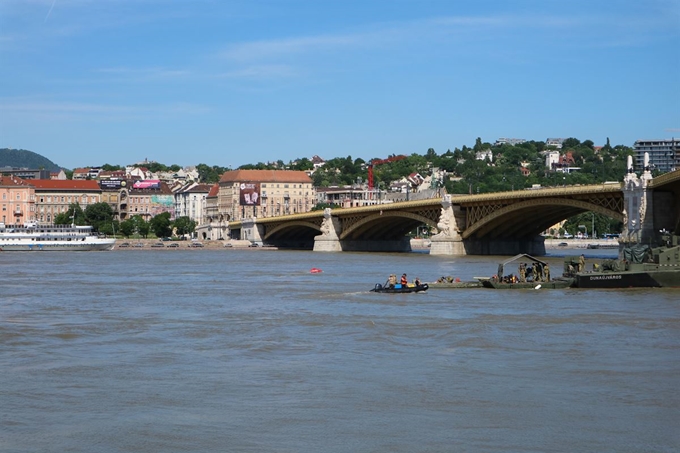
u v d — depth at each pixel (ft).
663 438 144.25
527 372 189.16
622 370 190.80
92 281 453.99
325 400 166.81
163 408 162.09
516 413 157.89
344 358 206.39
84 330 254.88
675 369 191.72
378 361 202.28
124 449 139.54
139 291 385.91
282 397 169.27
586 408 160.97
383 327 254.06
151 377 187.01
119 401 167.12
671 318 268.62
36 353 216.95
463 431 147.84
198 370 193.98
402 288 356.18
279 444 141.59
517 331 244.42
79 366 199.41
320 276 487.20
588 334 238.68
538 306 302.04
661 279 361.92
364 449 139.03
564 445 140.87
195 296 358.43
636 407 161.58
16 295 366.43
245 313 293.23
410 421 153.38
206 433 147.13
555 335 237.04
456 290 363.97
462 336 236.02
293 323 265.54
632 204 530.27
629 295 334.85
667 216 525.75
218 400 167.22
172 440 143.64
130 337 241.55
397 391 173.06
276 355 211.61
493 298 330.34
